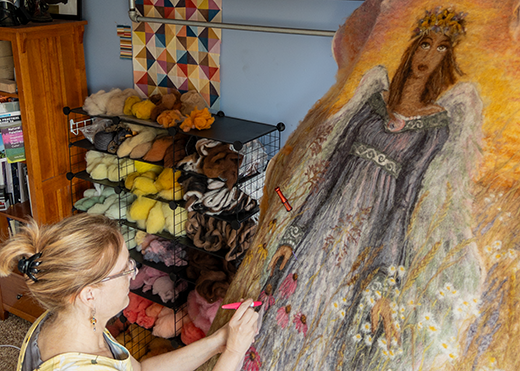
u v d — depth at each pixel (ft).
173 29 6.60
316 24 5.60
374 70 3.86
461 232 3.15
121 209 7.14
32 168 7.13
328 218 3.82
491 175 3.14
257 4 5.91
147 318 7.17
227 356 3.84
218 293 6.38
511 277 2.91
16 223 8.19
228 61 6.37
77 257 2.96
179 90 6.91
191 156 5.97
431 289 3.16
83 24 7.19
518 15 3.21
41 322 3.29
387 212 3.51
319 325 3.62
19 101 6.82
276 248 4.11
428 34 3.59
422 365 3.05
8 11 6.33
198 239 6.34
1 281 8.29
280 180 4.47
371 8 4.25
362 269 3.51
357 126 3.85
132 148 6.44
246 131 5.89
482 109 3.25
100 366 3.09
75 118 7.55
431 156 3.41
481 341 2.90
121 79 7.40
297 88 5.98
